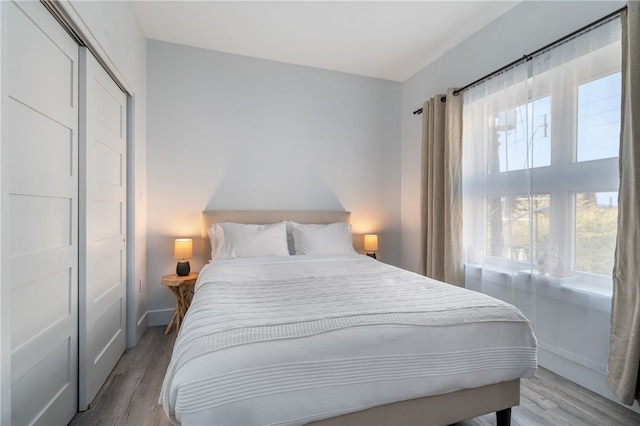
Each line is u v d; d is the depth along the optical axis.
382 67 3.36
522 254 2.19
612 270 1.67
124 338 2.25
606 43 1.71
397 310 1.31
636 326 1.48
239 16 2.47
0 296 0.96
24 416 1.13
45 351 1.25
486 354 1.30
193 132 2.94
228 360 0.97
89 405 1.58
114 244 2.02
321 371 1.05
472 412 1.32
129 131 2.32
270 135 3.20
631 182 1.52
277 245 2.77
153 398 1.67
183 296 2.64
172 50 2.87
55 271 1.34
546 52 2.04
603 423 1.50
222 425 0.91
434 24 2.56
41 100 1.24
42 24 1.24
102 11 1.70
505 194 2.31
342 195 3.49
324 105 3.40
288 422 0.98
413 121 3.51
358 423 1.12
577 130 1.86
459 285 2.69
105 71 1.86
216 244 2.77
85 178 1.57
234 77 3.06
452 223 2.71
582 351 1.82
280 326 1.13
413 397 1.17
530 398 1.72
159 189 2.83
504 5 2.31
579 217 1.85
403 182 3.69
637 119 1.50
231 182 3.06
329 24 2.58
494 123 2.42
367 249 3.36
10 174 1.05
